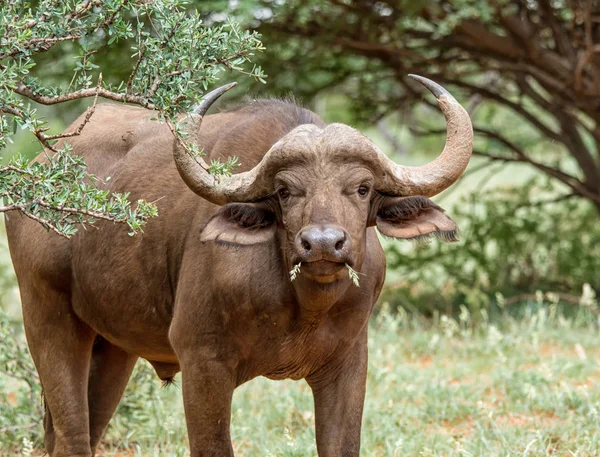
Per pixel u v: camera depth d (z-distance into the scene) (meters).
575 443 13.01
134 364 12.99
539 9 23.84
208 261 10.16
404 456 12.91
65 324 11.92
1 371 14.70
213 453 10.27
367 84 25.97
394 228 9.61
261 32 22.42
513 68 23.61
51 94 9.04
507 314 22.34
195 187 9.73
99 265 11.35
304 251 8.52
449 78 25.33
